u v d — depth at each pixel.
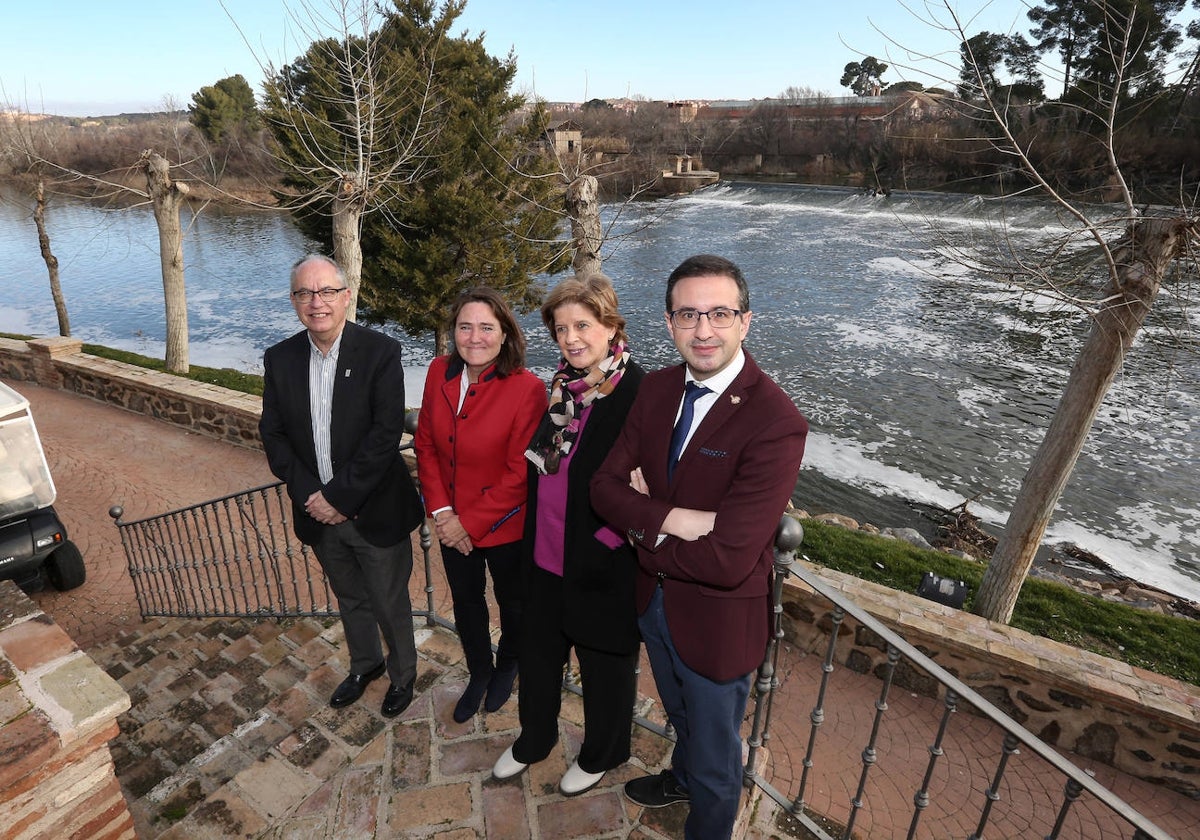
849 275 34.00
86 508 9.03
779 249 40.16
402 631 2.93
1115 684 4.68
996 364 22.12
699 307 1.79
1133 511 13.98
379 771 2.67
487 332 2.47
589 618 2.26
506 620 2.88
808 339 24.89
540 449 2.32
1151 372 20.86
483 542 2.69
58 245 44.97
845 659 5.69
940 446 16.81
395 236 14.65
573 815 2.48
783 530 2.25
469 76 14.83
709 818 2.15
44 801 1.91
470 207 14.22
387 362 2.79
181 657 5.61
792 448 1.80
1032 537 6.00
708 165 77.06
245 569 7.30
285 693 3.41
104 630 6.64
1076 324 25.64
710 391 1.92
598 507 2.05
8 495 6.30
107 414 12.59
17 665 2.07
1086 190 5.65
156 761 3.81
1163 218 4.94
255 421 10.79
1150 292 5.09
